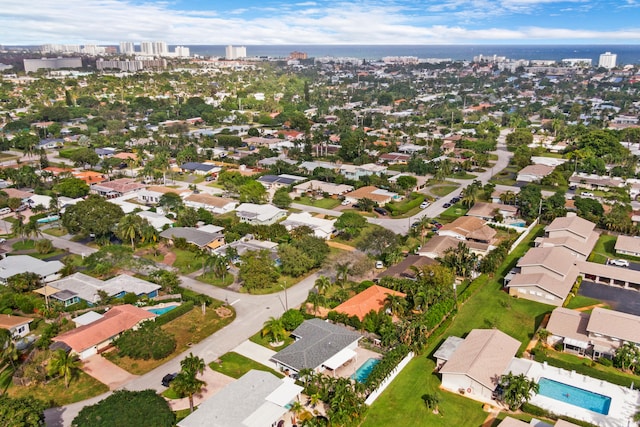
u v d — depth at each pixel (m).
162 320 109.56
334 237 162.38
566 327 102.56
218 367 94.12
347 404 77.94
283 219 172.75
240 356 98.00
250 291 125.81
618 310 114.38
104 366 95.12
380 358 96.88
